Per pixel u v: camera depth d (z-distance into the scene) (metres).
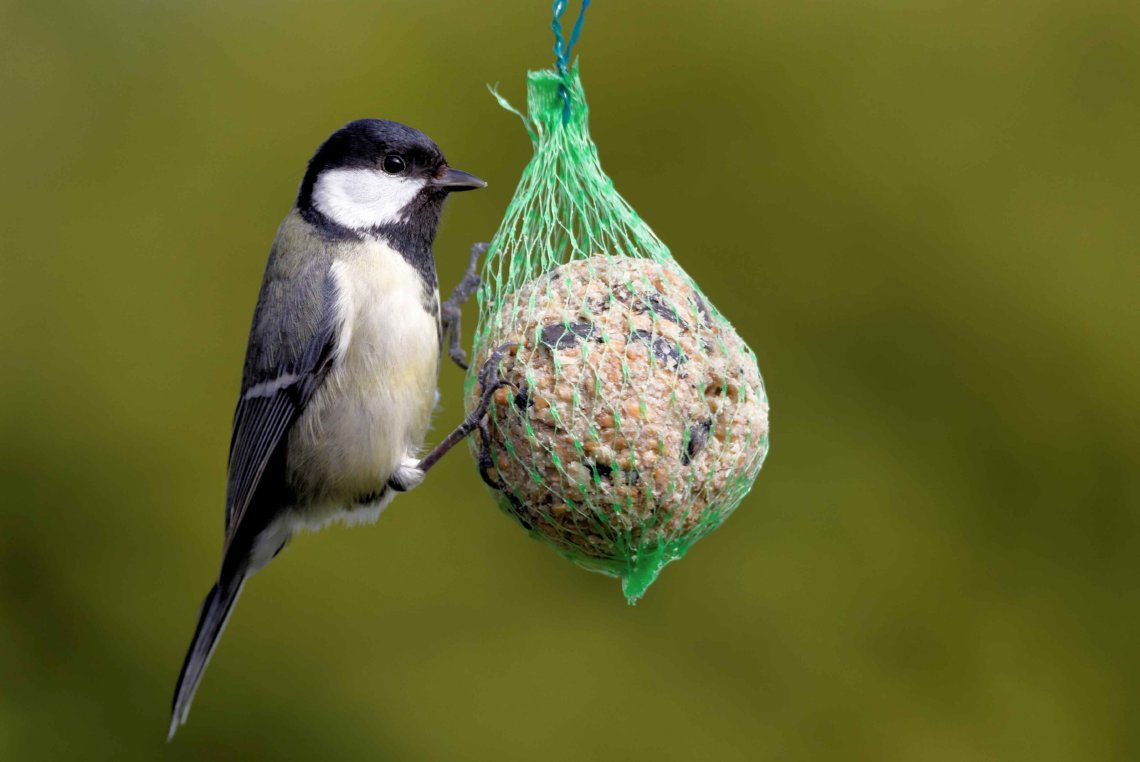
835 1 11.95
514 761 10.58
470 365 7.00
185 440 11.43
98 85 12.23
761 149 11.78
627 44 12.00
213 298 11.78
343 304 7.08
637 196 11.88
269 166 12.00
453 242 11.73
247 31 12.34
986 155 11.65
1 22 12.29
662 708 10.66
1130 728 10.67
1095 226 11.52
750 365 6.55
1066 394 11.32
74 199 12.00
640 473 6.09
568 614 11.02
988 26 11.85
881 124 11.74
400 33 12.29
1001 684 10.77
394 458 7.22
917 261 11.53
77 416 11.45
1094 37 11.72
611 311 6.29
